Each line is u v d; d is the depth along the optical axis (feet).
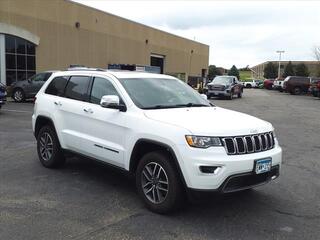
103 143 20.29
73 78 23.73
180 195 17.02
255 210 18.42
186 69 220.02
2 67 88.02
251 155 16.81
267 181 17.70
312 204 19.53
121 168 19.54
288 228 16.44
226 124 17.19
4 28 87.66
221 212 18.06
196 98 21.99
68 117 22.93
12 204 18.57
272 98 120.98
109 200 19.34
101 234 15.46
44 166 25.29
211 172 16.05
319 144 37.04
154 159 17.58
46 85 25.68
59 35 106.42
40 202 18.89
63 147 23.48
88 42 120.67
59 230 15.75
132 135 18.51
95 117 20.83
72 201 19.12
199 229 16.14
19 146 31.73
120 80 20.68
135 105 19.17
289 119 58.65
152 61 179.63
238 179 16.48
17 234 15.31
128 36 148.25
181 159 16.35
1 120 47.37
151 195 18.03
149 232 15.74
